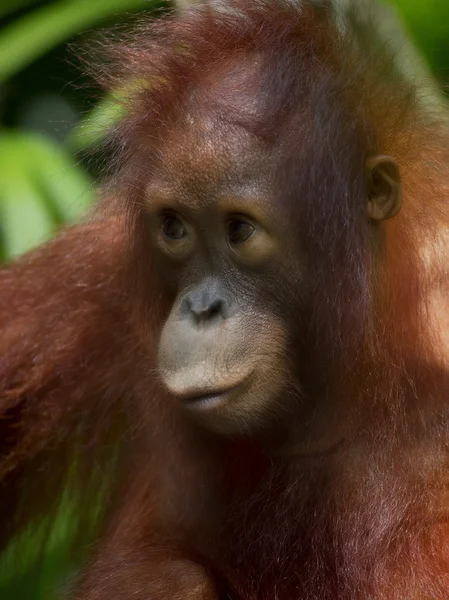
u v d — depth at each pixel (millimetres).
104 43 2791
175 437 2727
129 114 2682
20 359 2828
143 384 2750
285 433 2684
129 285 2715
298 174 2615
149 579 2689
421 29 2855
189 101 2635
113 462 2877
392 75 2701
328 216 2625
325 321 2639
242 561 2717
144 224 2672
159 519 2760
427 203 2680
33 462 2873
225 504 2729
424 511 2662
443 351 2678
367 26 2734
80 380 2811
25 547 2939
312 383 2662
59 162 2988
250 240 2619
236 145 2613
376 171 2639
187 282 2637
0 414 2824
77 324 2801
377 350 2652
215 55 2650
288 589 2701
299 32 2648
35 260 2859
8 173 2953
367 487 2672
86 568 2793
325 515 2686
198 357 2602
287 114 2621
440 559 2648
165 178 2625
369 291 2639
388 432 2666
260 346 2617
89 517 2912
